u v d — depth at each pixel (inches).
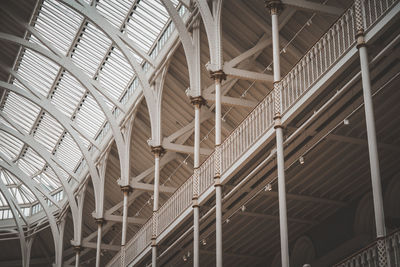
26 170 1883.6
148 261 1285.7
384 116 764.6
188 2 1004.6
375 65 693.9
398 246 553.0
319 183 915.4
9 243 1908.2
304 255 1027.9
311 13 915.4
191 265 1206.9
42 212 1828.2
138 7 1209.4
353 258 600.1
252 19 967.0
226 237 1072.8
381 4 624.7
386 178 877.2
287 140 742.5
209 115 1122.7
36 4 1289.4
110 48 1318.9
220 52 924.0
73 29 1328.7
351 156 837.2
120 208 1513.3
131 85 1339.8
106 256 1711.4
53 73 1472.7
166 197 1368.1
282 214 687.1
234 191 852.6
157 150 1096.8
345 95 707.4
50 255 1920.5
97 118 1501.0
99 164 1421.0
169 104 1192.8
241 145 850.8
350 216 931.3
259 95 1048.8
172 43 1085.8
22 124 1697.8
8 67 1375.5
